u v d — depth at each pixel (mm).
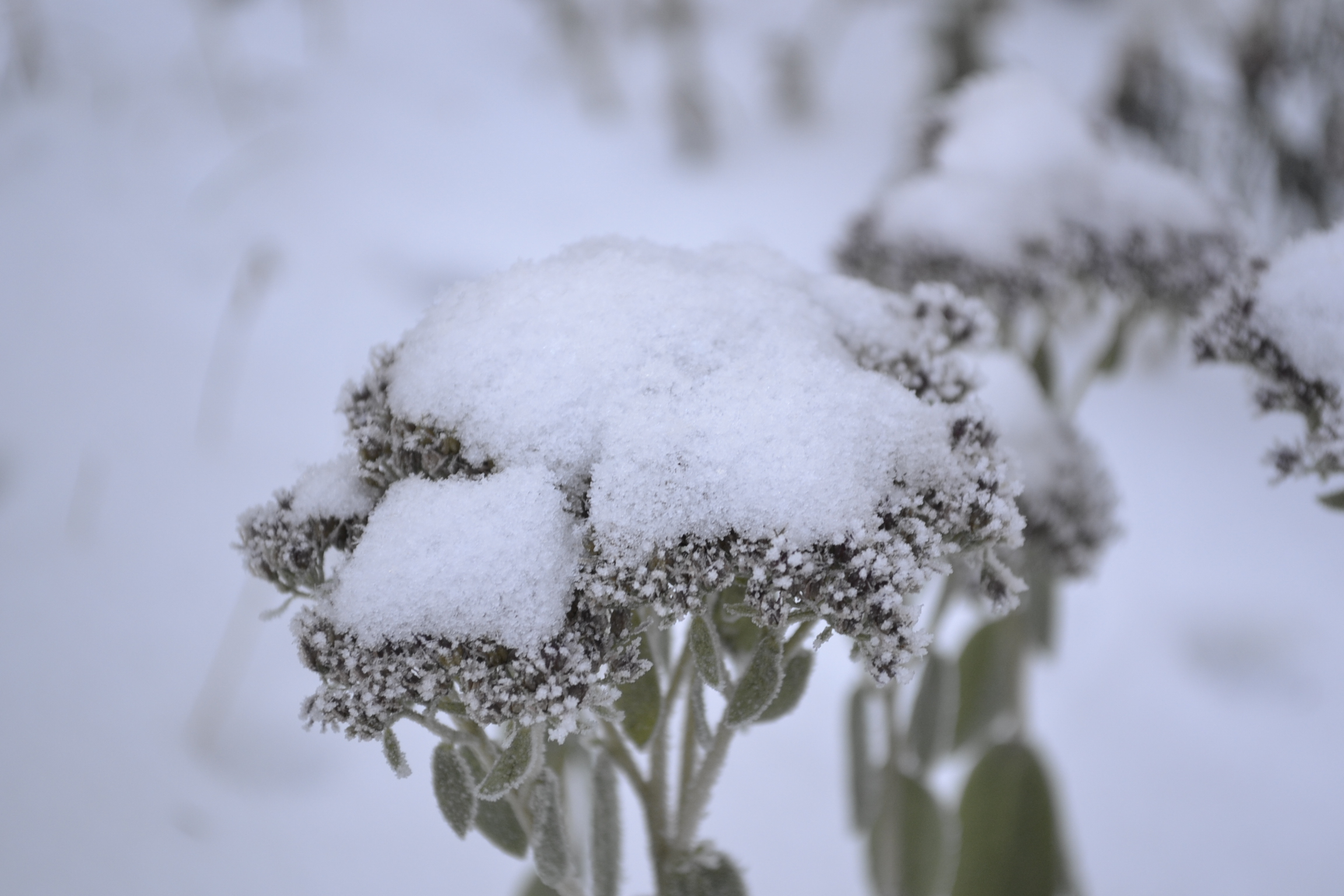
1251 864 623
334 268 955
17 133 1075
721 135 1244
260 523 380
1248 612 792
